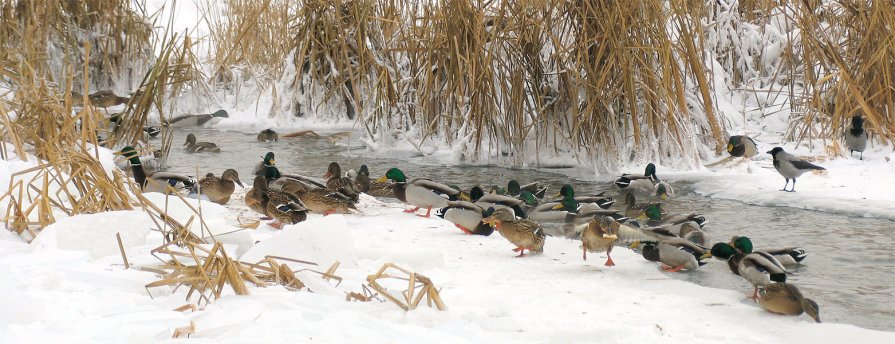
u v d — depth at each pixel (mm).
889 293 8727
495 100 17000
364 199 13531
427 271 8938
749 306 8141
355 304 6789
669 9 16969
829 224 11922
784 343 6980
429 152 18453
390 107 19312
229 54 25203
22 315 5680
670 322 7391
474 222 10945
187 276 6840
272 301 6512
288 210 10766
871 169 15094
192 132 22172
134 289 6652
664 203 13641
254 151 19203
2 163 9305
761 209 13086
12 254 7211
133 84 23578
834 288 8922
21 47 16703
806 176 14688
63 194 9031
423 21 18672
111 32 23109
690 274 9547
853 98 16953
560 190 14000
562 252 10234
